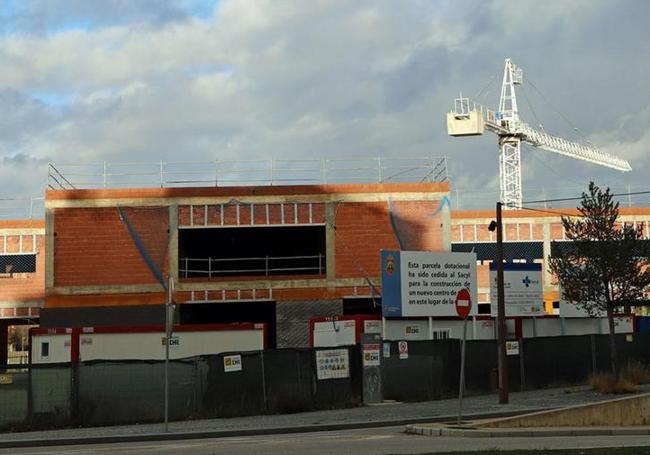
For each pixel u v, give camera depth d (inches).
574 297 1285.7
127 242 1705.2
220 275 2097.7
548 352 1353.3
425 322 1464.1
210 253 2085.4
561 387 1348.4
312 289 1718.8
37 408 925.2
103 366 958.4
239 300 1707.7
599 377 1264.8
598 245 1256.2
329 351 1095.6
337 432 846.5
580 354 1401.3
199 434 833.5
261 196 1736.0
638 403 858.1
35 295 2475.4
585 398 1138.7
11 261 2566.4
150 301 1690.5
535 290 1605.6
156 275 1699.1
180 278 1705.2
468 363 1245.7
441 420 921.5
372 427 892.0
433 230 1752.0
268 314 2065.7
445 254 1461.6
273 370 1044.5
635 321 1796.3
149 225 1717.5
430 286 1441.9
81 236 1706.4
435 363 1198.9
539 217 2758.4
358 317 1374.3
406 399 1152.8
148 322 1669.5
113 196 1720.0
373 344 1140.5
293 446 682.8
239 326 1312.7
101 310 1676.9
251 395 1025.5
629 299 1269.7
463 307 846.5
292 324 1706.4
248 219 1727.4
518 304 1587.1
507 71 5516.7
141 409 966.4
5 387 917.8
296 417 976.9
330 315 1708.9
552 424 820.0
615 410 846.5
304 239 2036.2
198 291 1704.0
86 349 1270.9
